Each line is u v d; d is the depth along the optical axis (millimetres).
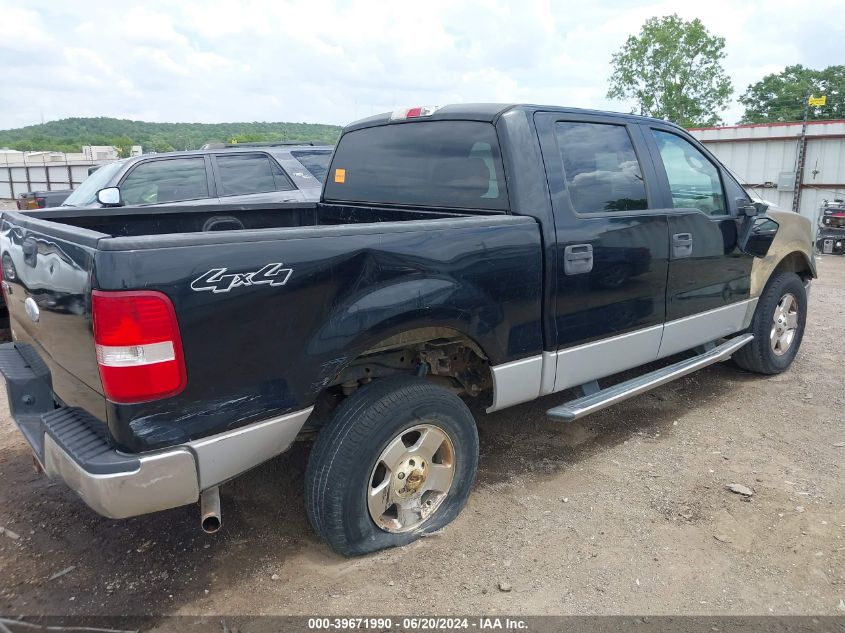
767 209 4781
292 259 2375
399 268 2672
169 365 2152
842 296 8367
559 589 2686
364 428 2678
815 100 13898
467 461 3119
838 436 4086
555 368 3363
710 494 3418
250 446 2412
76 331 2260
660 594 2652
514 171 3195
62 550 2975
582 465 3752
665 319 3949
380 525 2871
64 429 2410
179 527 3154
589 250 3363
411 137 3783
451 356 3303
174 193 6594
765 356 4980
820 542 2982
